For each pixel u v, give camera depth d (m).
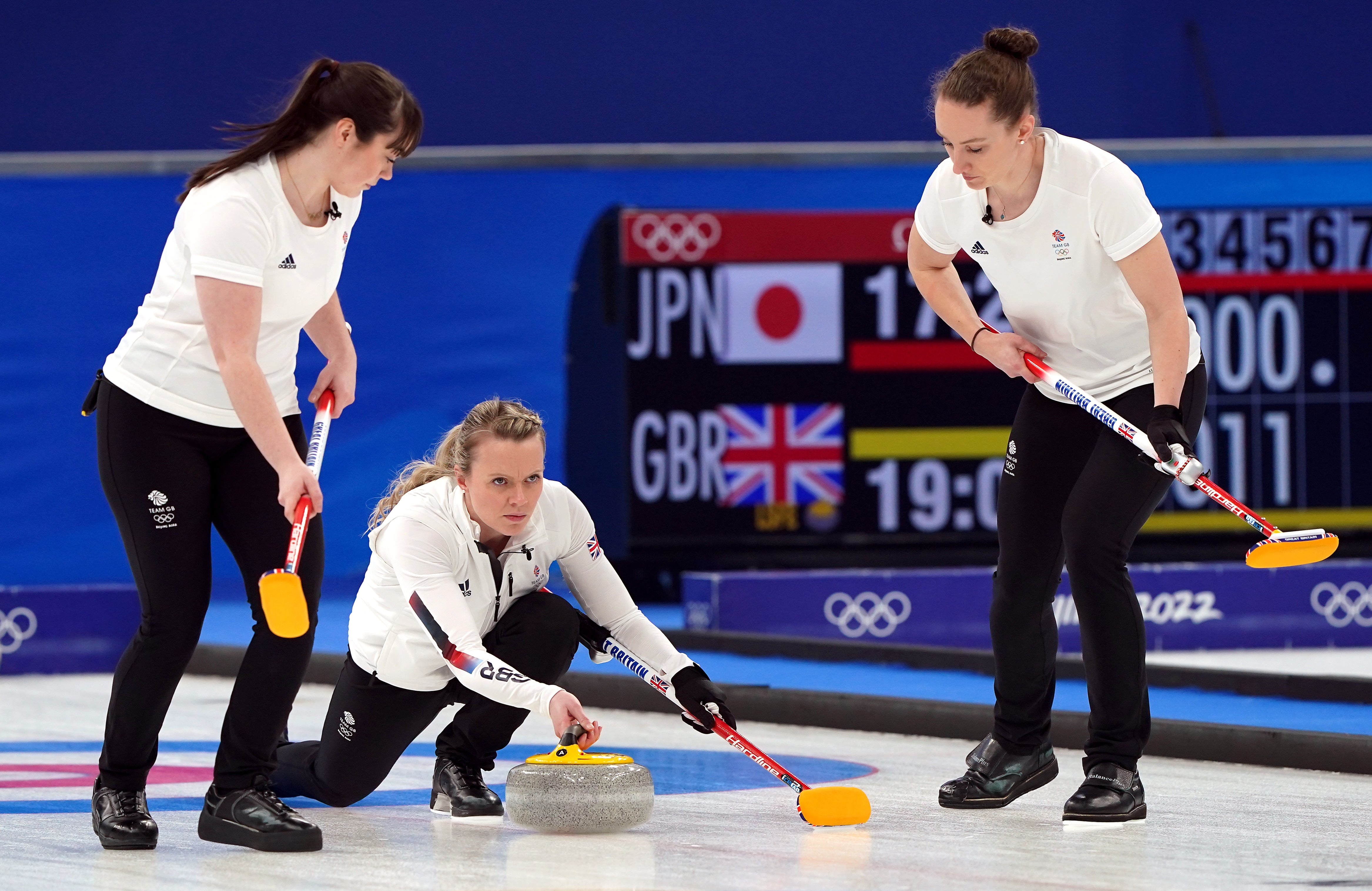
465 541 12.34
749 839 12.04
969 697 20.16
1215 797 14.03
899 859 11.26
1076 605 12.75
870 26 37.91
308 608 11.66
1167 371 12.22
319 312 12.91
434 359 31.31
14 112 36.50
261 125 11.43
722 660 24.48
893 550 30.28
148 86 36.72
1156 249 12.31
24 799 13.98
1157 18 37.94
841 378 30.23
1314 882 10.45
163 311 11.51
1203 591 26.59
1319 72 38.47
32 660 24.45
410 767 15.84
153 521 11.45
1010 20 37.81
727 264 30.20
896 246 30.38
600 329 31.03
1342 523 30.23
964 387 30.31
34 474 30.84
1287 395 30.14
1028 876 10.64
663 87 37.59
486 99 37.16
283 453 10.95
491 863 11.15
